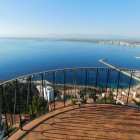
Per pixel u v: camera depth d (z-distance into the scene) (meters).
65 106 4.95
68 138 3.43
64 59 116.62
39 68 86.12
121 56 134.00
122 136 3.60
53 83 4.91
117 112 4.75
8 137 3.39
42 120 4.08
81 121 4.14
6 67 90.06
